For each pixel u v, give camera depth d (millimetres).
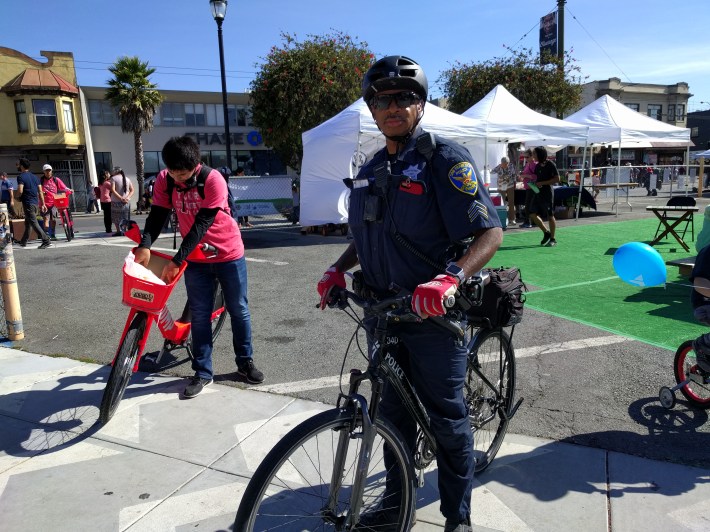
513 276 2756
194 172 3621
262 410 3613
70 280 7836
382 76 2021
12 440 3273
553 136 11766
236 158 34531
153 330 5398
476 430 2756
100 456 3086
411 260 2068
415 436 2414
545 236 9766
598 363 4250
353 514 2064
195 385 3877
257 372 4066
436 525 2482
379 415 2088
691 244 9617
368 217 2062
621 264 3174
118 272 8359
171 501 2682
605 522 2443
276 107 17891
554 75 20094
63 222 12055
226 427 3389
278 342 5000
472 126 10852
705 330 4957
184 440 3246
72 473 2926
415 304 1837
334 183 11367
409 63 2035
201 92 33062
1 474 2926
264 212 15320
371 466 2506
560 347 4625
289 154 19750
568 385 3871
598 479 2760
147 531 2473
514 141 13320
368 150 11039
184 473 2914
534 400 3656
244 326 4031
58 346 4992
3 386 4059
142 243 3715
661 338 4781
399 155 2061
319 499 2365
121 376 3416
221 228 3812
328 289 2262
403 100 1995
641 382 3879
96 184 31156
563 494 2650
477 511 2545
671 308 5676
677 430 3219
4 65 28438
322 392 3871
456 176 1933
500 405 2885
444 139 2041
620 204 17672
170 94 32500
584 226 12180
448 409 2188
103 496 2727
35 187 10922
